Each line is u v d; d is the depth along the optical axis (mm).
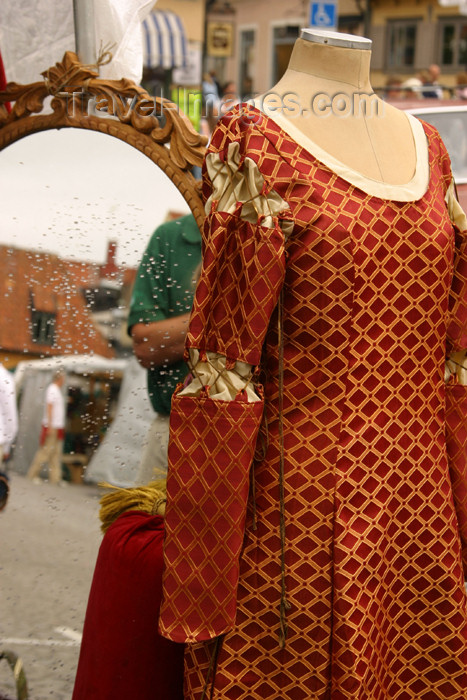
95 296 2137
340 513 1539
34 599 2178
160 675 1874
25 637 2164
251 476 1578
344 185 1547
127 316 2125
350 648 1521
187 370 2104
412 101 5465
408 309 1591
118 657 1879
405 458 1598
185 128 1971
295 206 1527
